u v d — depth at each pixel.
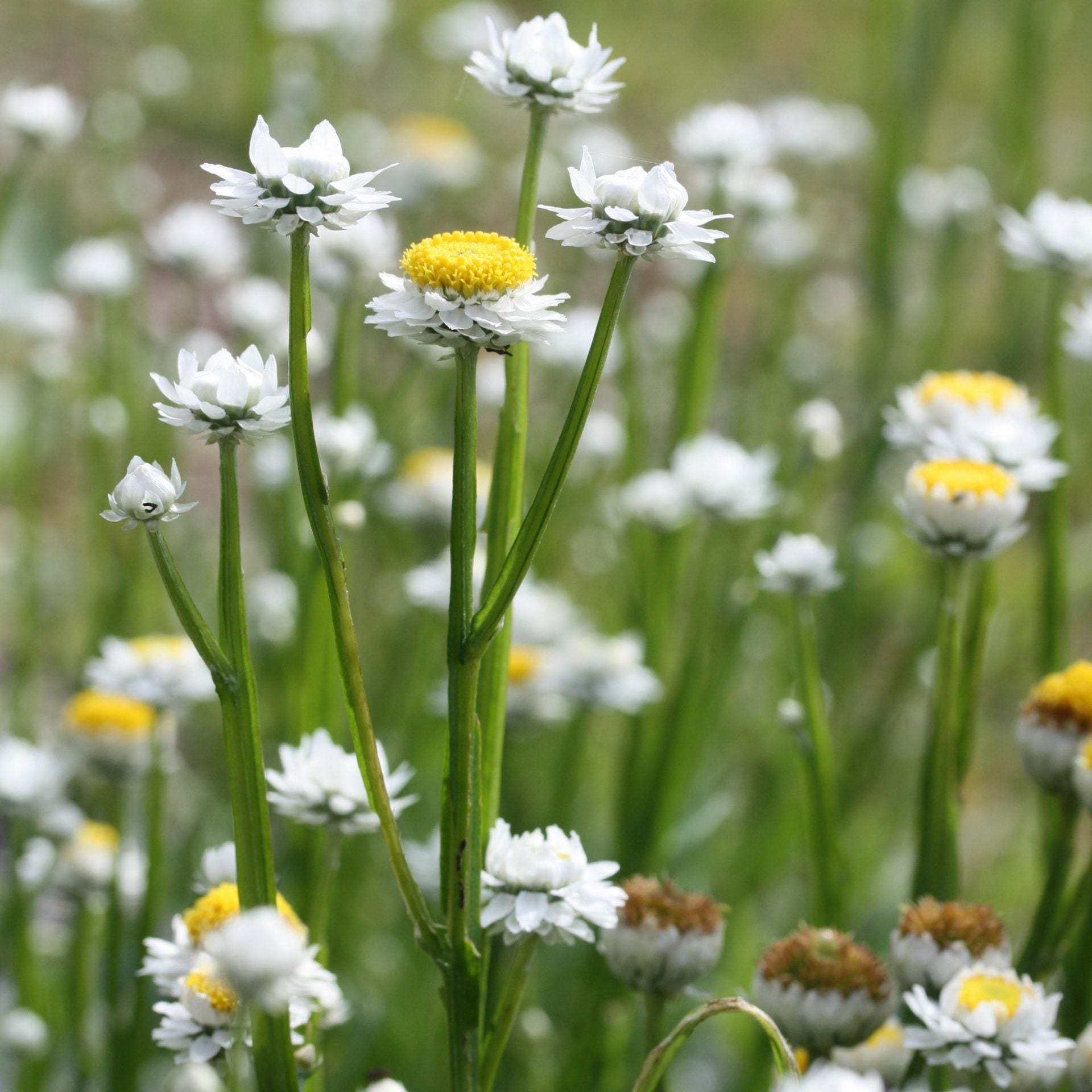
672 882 0.57
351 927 0.71
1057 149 1.56
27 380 1.08
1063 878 0.59
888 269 0.96
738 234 0.80
